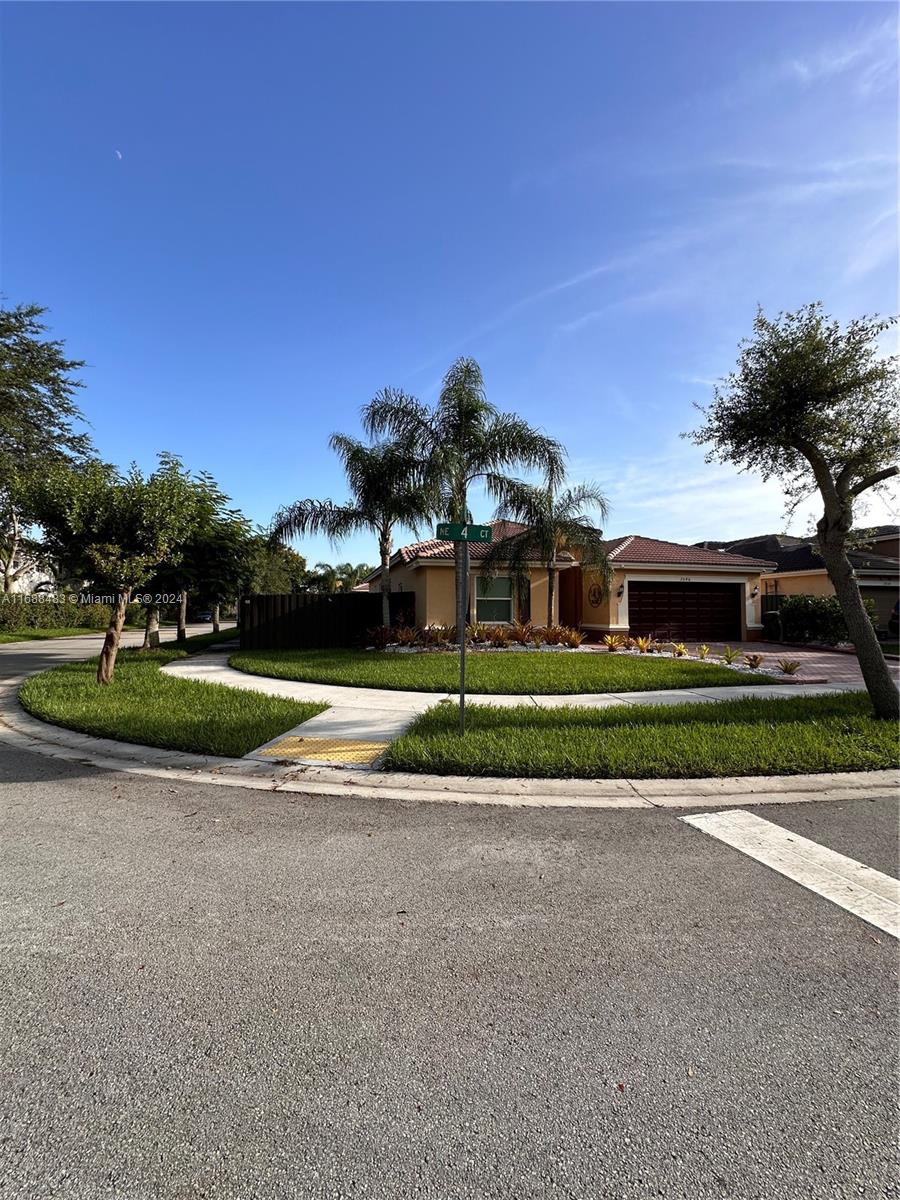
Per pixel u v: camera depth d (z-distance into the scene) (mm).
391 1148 1872
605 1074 2168
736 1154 1845
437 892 3549
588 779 5672
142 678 11438
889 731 6836
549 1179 1772
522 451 15367
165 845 4242
